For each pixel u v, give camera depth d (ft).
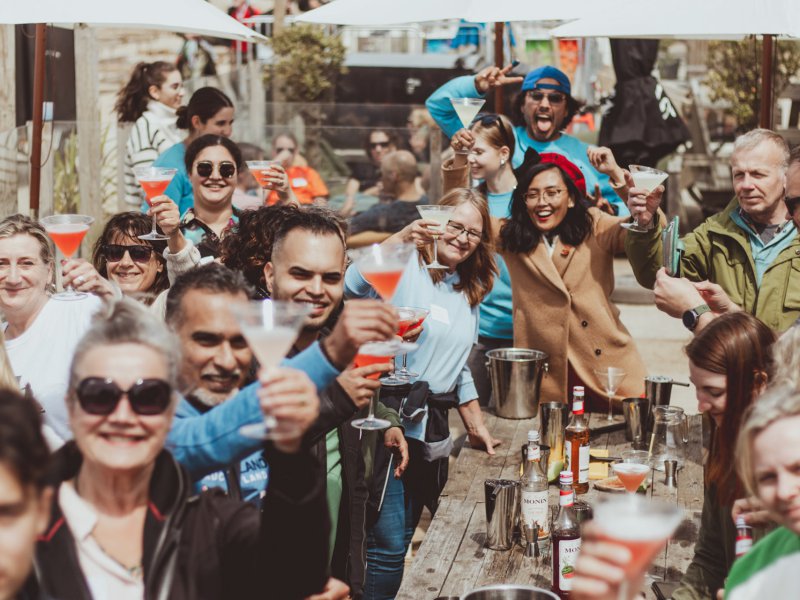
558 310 17.63
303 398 7.07
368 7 21.93
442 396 15.87
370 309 7.97
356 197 31.68
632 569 6.02
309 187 30.78
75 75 30.73
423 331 15.74
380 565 15.33
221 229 18.48
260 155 31.30
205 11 20.20
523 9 20.52
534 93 21.75
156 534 7.06
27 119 29.50
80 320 13.55
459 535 12.87
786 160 15.98
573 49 36.70
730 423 10.04
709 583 10.46
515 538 12.73
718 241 16.63
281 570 7.47
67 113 30.63
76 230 15.39
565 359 17.70
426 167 31.14
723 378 10.03
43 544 6.91
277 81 34.19
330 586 8.42
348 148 31.71
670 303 14.15
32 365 13.37
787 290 15.98
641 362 17.89
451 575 11.77
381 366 9.34
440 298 15.99
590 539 6.13
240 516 7.59
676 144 29.96
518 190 17.54
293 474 7.37
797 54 35.17
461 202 15.88
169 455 7.35
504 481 12.57
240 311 7.48
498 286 19.63
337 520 11.43
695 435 15.12
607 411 17.65
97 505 7.18
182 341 9.21
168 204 15.06
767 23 18.10
